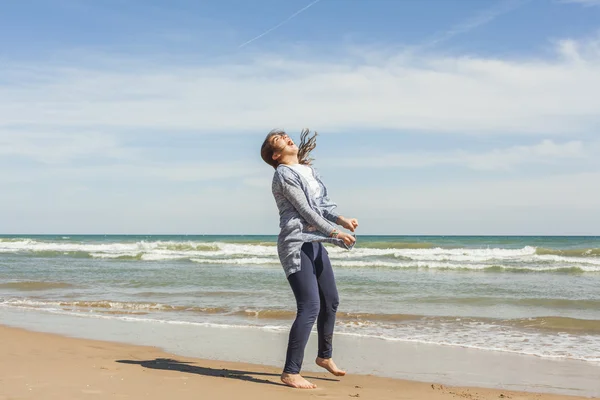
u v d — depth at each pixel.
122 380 3.86
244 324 8.02
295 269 3.86
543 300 10.49
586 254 24.48
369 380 4.64
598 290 12.60
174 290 12.34
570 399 4.17
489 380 4.84
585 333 7.39
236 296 11.30
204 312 9.27
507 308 9.73
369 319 8.54
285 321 8.34
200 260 22.11
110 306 9.94
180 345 6.28
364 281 14.55
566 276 16.25
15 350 5.42
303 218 3.87
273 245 30.06
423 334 7.30
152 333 7.15
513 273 17.23
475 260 22.30
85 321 8.20
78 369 4.25
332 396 3.70
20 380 3.74
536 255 24.12
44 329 7.39
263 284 13.51
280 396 3.53
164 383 3.81
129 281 14.28
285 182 3.80
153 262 22.25
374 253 25.50
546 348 6.40
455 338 7.02
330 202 4.04
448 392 4.25
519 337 7.11
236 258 23.92
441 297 11.12
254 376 4.39
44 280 14.62
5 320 8.27
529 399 4.12
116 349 5.84
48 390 3.45
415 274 16.80
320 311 4.21
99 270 17.95
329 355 4.34
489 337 7.09
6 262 22.16
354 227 3.93
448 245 37.78
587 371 5.25
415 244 29.48
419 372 5.11
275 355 5.71
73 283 13.76
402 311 9.32
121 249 30.97
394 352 6.10
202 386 3.77
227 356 5.63
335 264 20.16
